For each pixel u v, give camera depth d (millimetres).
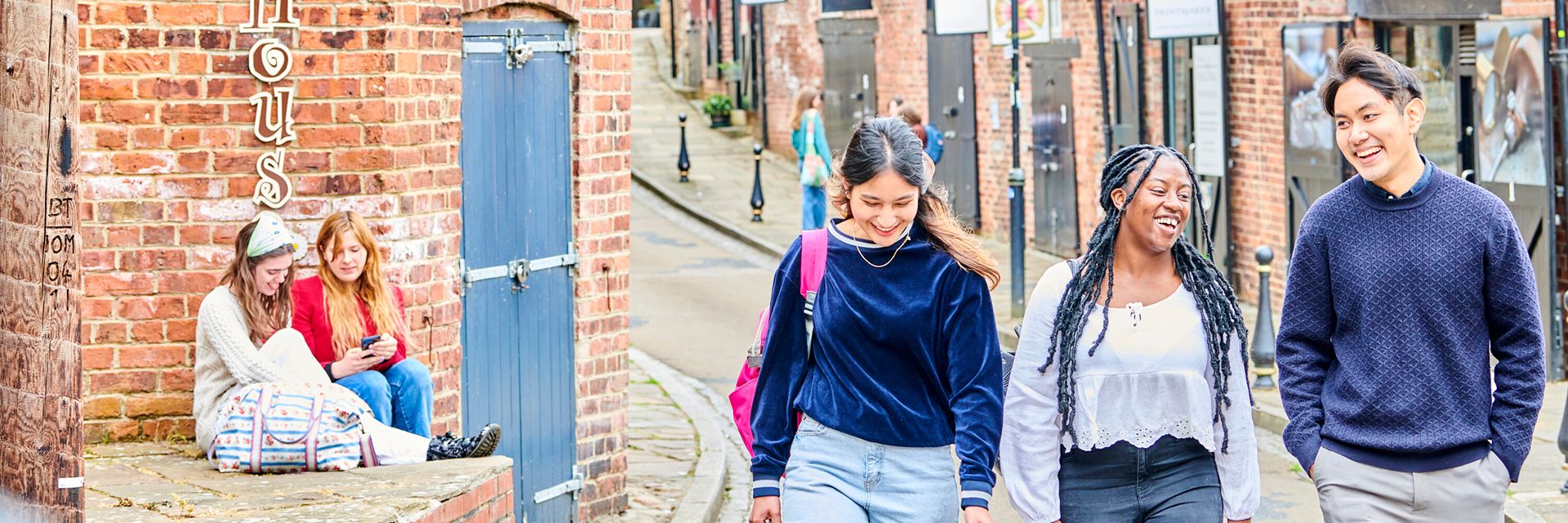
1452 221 4531
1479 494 4594
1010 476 4641
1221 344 4535
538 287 7895
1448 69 13250
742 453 10453
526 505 7895
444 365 7230
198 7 6641
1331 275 4695
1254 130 15586
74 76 4129
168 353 6805
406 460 6539
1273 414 10523
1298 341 4828
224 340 6457
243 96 6711
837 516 4578
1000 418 4574
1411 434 4586
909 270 4586
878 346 4613
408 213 6977
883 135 4520
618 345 8445
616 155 8250
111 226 6699
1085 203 18672
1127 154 4547
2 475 4191
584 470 8289
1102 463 4590
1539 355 4551
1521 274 4520
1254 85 15477
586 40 7953
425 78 6996
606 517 8438
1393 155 4547
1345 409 4680
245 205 6766
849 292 4602
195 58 6664
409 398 6816
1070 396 4551
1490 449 4605
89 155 6641
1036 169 19828
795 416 4789
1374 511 4652
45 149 4105
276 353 6484
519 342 7793
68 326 4176
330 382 6578
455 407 7309
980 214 21797
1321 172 14336
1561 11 11141
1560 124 11305
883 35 24391
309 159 6797
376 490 6023
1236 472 4582
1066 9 18641
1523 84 11836
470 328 7488
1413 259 4547
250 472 6324
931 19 22594
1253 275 15867
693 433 10680
